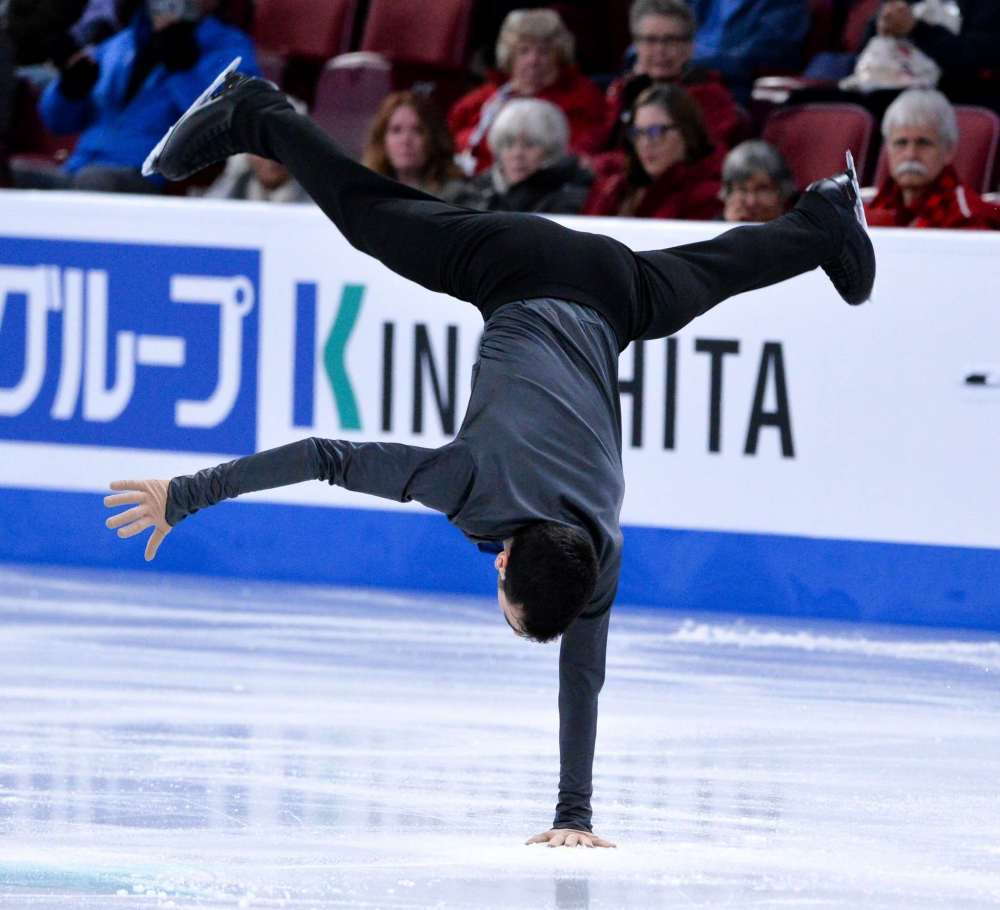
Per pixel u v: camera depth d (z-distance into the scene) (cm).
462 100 2753
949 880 1120
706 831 1242
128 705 1636
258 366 2342
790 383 2159
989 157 2412
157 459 2397
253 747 1481
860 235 1400
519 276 1225
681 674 1841
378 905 1032
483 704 1673
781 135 2483
